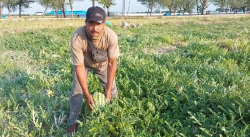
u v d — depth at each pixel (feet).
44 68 22.36
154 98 13.64
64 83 16.55
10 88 16.58
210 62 21.63
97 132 10.31
